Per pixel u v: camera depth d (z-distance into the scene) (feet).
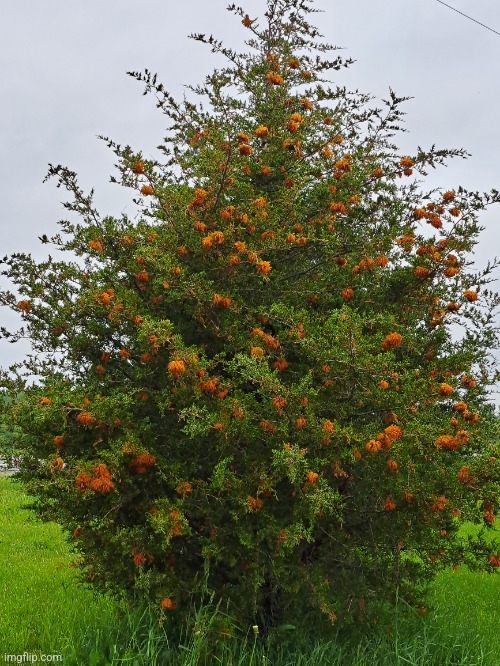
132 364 16.03
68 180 16.93
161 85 17.29
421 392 14.56
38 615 18.72
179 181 19.58
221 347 15.96
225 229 15.81
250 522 14.28
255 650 14.70
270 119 19.24
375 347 14.96
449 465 15.99
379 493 14.94
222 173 16.29
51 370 16.34
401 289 17.48
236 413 13.84
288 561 14.94
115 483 13.61
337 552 15.55
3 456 15.17
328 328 14.83
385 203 18.57
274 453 13.03
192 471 14.73
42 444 14.83
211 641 13.92
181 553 14.87
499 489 14.79
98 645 15.06
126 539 13.50
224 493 14.37
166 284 14.92
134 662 13.46
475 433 15.64
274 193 18.47
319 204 17.88
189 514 14.20
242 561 14.53
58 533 30.12
